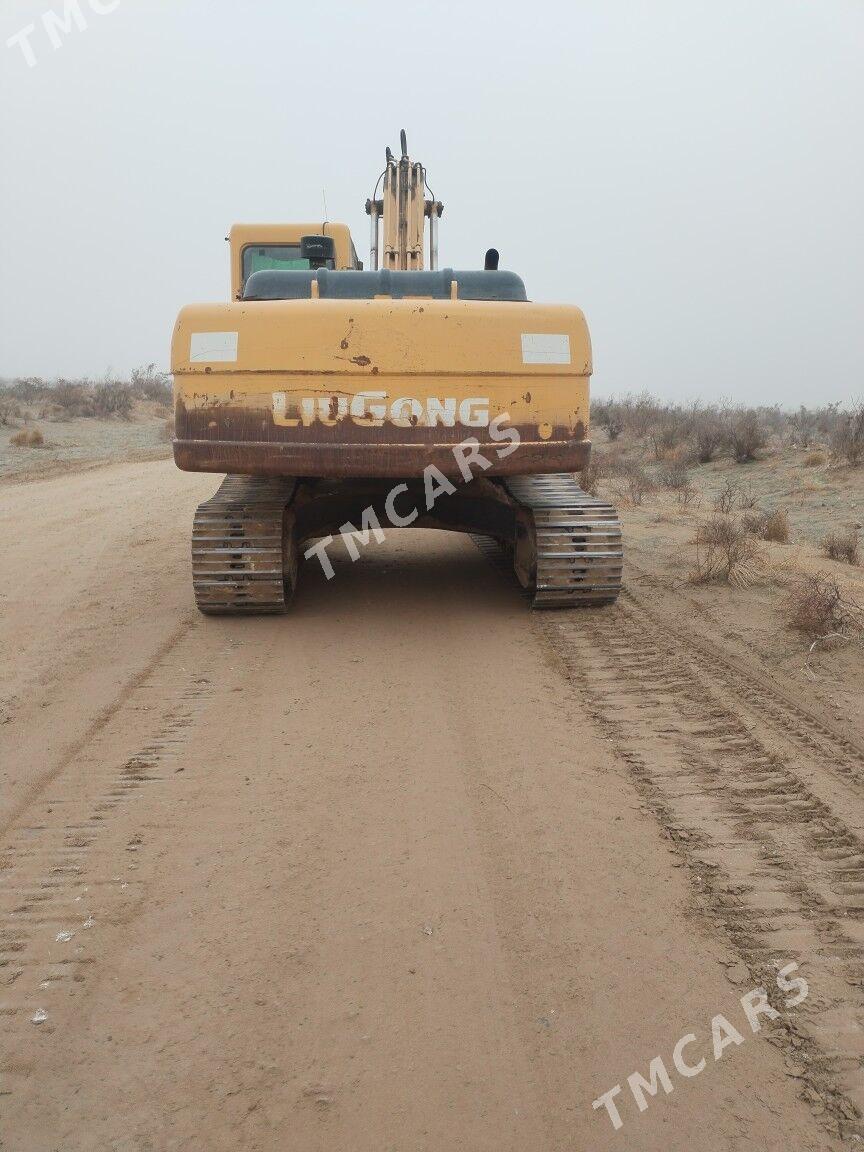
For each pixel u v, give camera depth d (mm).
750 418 23797
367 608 7855
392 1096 2648
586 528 7418
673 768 4645
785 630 6805
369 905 3527
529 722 5273
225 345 6324
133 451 23578
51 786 4570
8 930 3418
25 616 7770
